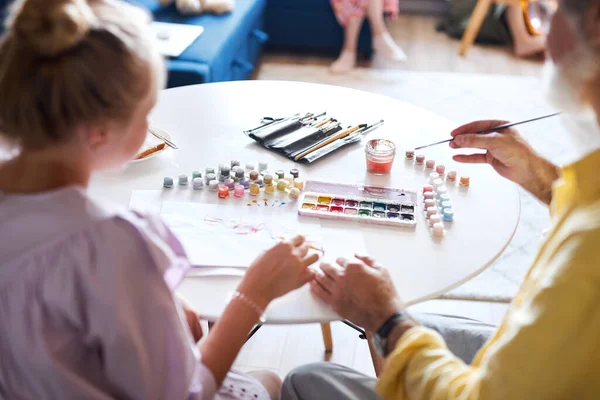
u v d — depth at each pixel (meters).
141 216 0.91
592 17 0.80
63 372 0.82
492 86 3.53
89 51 0.77
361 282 1.09
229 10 3.09
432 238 1.27
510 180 1.41
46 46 0.75
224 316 1.04
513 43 4.02
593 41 0.81
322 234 1.25
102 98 0.79
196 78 2.49
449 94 3.43
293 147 1.51
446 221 1.31
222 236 1.23
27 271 0.81
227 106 1.71
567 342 0.80
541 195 1.36
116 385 0.87
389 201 1.35
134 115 0.85
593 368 0.80
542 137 3.04
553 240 0.89
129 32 0.81
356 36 3.69
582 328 0.79
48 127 0.79
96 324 0.82
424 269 1.19
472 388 0.88
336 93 1.82
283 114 1.68
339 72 3.64
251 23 3.28
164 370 0.88
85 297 0.82
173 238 0.94
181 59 2.56
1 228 0.82
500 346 0.86
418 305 2.15
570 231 0.83
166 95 1.74
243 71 3.14
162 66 0.87
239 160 1.47
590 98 0.87
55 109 0.78
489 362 0.86
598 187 0.85
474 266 1.20
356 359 1.97
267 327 2.05
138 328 0.84
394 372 0.99
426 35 4.14
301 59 3.80
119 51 0.79
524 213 2.54
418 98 3.38
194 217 1.28
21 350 0.82
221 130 1.59
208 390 0.99
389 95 3.41
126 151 0.89
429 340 0.99
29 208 0.82
